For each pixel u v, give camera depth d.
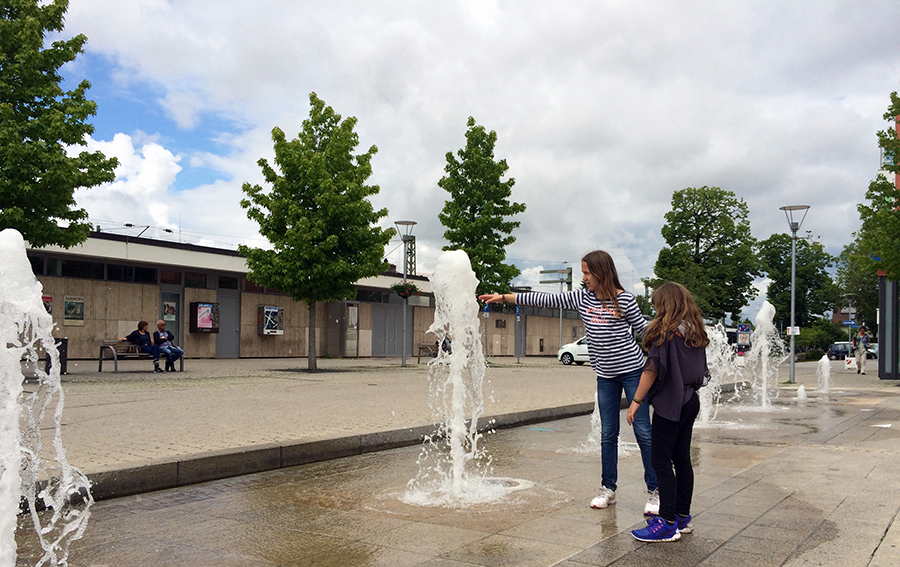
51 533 4.37
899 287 23.45
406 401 11.66
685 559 3.82
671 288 4.49
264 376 17.55
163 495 5.48
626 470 6.59
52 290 23.45
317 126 21.42
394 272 36.78
